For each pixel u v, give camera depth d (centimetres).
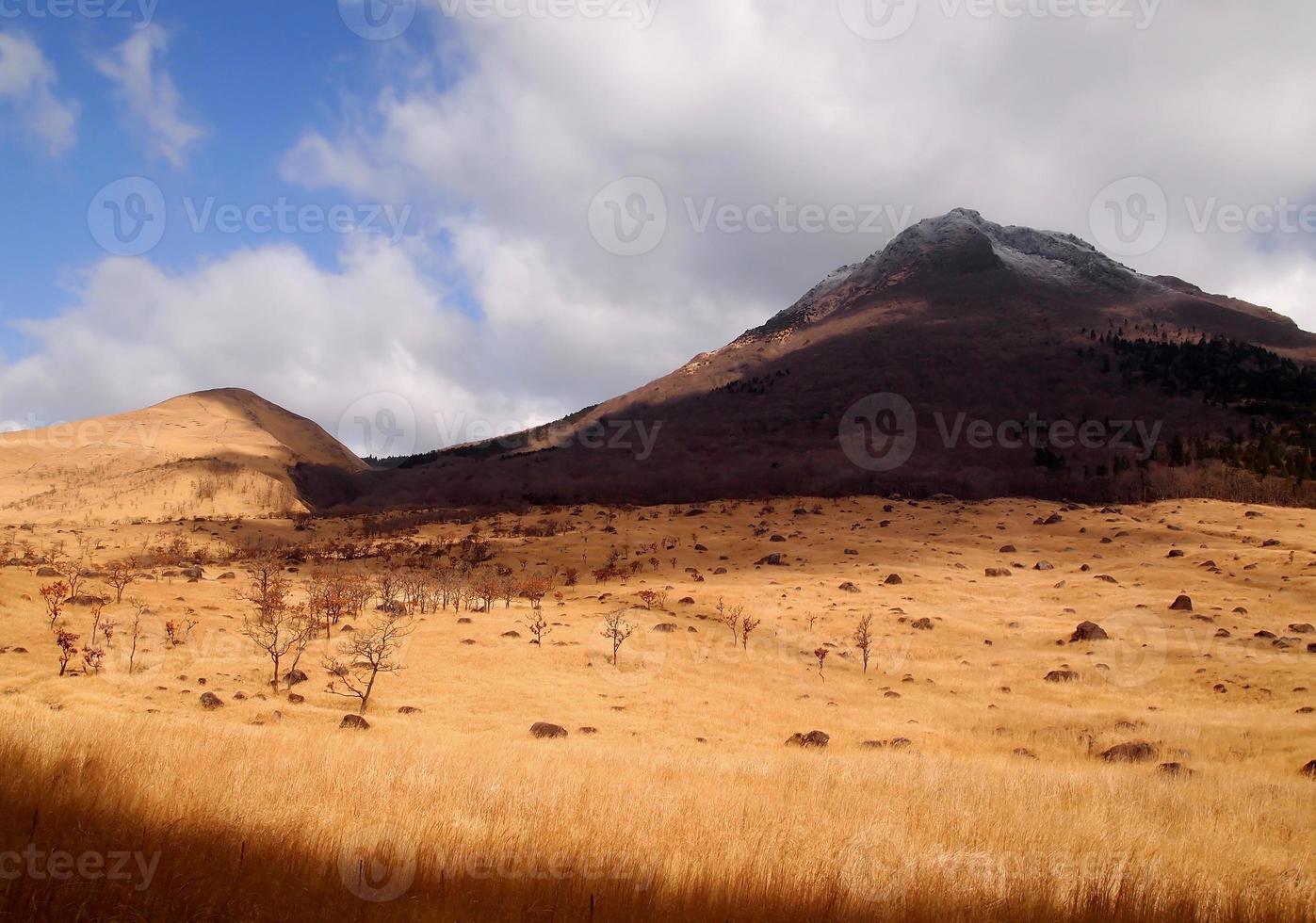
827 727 3791
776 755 2952
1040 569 8988
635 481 19538
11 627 4422
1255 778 2342
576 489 19138
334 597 6025
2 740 1040
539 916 737
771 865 961
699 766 2211
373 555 11562
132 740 1383
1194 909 948
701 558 10344
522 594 7862
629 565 9769
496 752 2338
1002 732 3681
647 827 1180
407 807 1156
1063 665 5244
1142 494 14312
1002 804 1667
